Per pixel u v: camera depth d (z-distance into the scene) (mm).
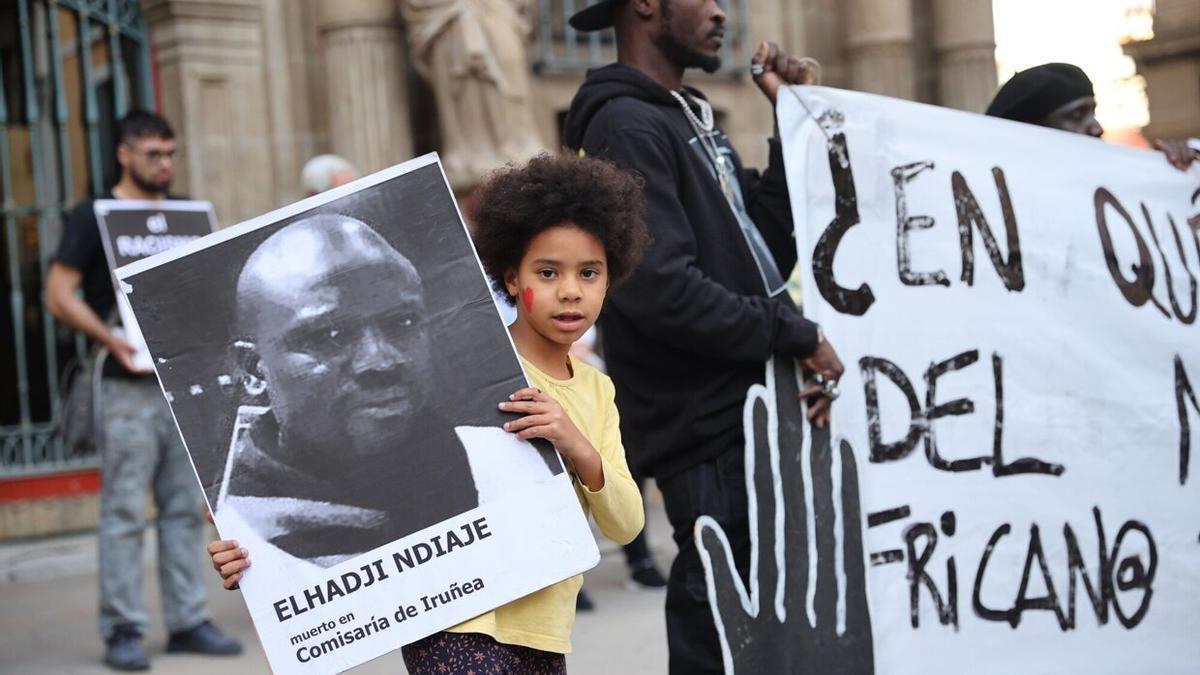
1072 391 4652
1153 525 4781
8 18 9500
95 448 6570
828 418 4047
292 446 2982
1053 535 4555
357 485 2980
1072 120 5035
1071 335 4688
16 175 9492
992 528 4426
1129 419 4766
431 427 2992
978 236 4535
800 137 4223
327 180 7191
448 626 2961
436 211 3035
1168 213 5008
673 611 4020
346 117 9758
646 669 6043
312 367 2996
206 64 9680
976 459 4426
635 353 4031
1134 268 4879
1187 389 4922
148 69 9758
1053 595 4531
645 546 7902
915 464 4301
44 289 9531
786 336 3896
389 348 3006
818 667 3986
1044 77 5039
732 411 3975
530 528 2986
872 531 4168
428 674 3002
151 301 2996
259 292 3008
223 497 2969
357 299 3014
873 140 4355
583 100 4059
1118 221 4875
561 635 3070
